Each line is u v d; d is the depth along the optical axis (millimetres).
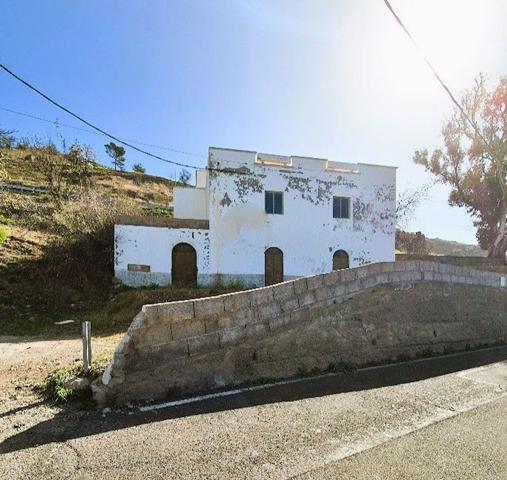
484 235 28859
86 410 4355
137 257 17250
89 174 35344
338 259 21031
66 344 8984
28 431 3803
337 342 6832
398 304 8070
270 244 19531
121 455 3400
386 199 22078
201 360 5219
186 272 18156
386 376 6406
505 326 10703
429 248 37562
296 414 4508
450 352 8727
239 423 4180
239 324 5668
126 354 4645
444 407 4992
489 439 4031
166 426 4023
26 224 20484
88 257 17172
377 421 4414
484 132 25609
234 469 3262
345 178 21281
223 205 18781
